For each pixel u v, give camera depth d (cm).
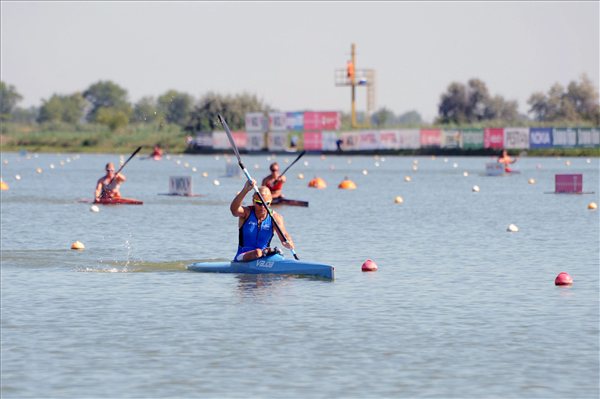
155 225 9850
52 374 3866
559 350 4244
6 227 9581
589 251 7700
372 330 4641
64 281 6081
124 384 3722
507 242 8350
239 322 4819
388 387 3681
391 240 8506
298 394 3594
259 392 3622
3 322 4825
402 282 6066
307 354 4172
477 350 4244
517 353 4191
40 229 9400
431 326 4738
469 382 3750
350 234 9025
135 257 7281
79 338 4475
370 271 6544
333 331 4616
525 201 13712
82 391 3634
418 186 17762
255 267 6425
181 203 13075
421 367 3966
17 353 4191
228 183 18688
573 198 14325
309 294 5606
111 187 12825
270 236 6519
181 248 7894
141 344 4356
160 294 5597
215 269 6506
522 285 5962
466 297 5528
